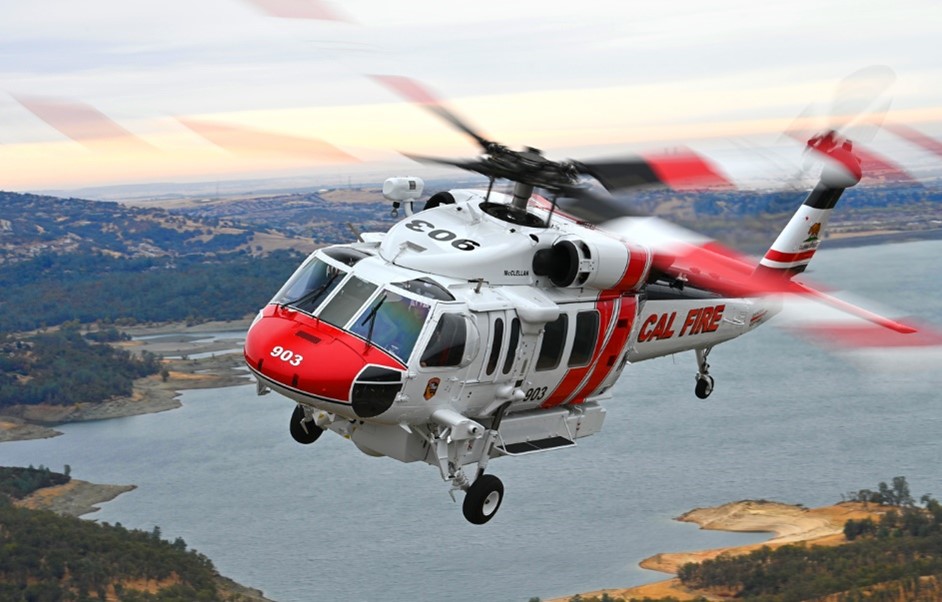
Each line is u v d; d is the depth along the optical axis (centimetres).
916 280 10512
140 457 13488
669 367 18388
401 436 1162
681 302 1438
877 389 15750
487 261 1165
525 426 1248
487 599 8631
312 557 9825
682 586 8394
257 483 12244
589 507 11125
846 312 1510
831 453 12331
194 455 13525
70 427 15638
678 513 10625
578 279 1197
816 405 14988
